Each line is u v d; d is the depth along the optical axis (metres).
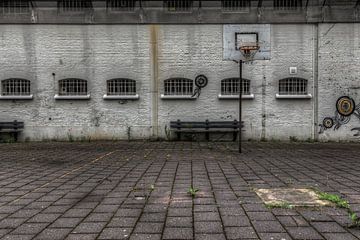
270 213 5.19
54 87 17.38
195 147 14.71
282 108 17.31
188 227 4.66
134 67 17.38
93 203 5.87
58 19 17.30
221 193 6.43
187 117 17.38
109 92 17.44
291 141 17.22
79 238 4.30
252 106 17.31
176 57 17.36
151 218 5.05
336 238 4.22
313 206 5.50
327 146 15.21
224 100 17.36
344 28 17.22
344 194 6.30
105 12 17.31
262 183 7.29
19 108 17.36
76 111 17.38
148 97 17.39
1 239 4.29
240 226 4.66
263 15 17.23
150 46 17.36
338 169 9.09
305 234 4.35
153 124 17.41
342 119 17.27
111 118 17.39
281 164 9.98
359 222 4.71
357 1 17.11
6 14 17.27
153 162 10.44
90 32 17.36
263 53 17.27
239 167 9.42
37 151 13.38
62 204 5.82
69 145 15.59
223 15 17.25
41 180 7.78
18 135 17.34
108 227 4.69
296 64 17.30
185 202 5.86
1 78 17.31
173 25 17.31
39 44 17.34
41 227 4.70
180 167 9.45
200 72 17.34
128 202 5.91
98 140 17.36
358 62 17.23
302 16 17.20
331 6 17.17
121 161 10.70
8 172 8.80
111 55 17.36
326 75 17.25
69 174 8.48
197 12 17.28
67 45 17.36
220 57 17.31
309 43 17.27
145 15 17.30
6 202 5.96
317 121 17.28
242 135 17.38
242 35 17.28
